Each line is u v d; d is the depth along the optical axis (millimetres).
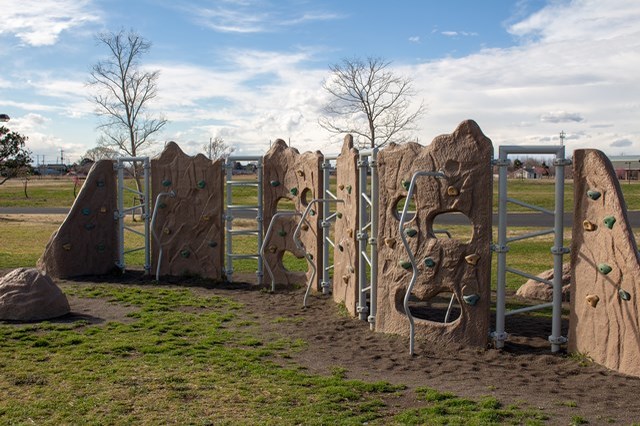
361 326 9102
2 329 8586
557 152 7645
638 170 66312
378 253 8711
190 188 13203
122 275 13680
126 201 37406
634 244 6664
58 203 39938
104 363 6980
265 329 8984
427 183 8039
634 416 5398
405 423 5234
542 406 5676
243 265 15492
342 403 5754
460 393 6102
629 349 6672
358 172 9633
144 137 26672
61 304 9531
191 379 6410
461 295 7863
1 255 16625
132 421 5238
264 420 5270
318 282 11828
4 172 31906
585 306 7270
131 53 39469
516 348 7914
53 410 5492
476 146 7770
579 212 7367
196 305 10609
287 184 12406
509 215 30625
